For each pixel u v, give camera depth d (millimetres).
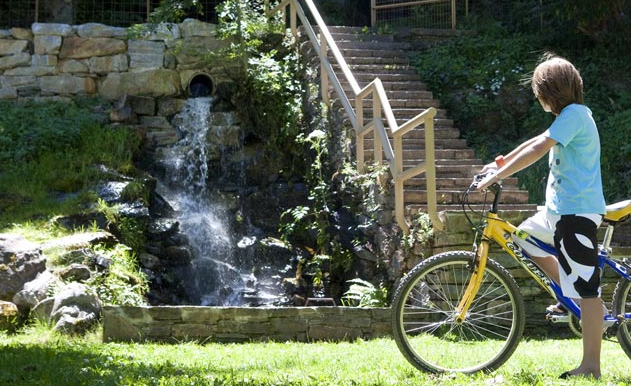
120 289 8969
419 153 11188
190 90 15023
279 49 14734
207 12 18672
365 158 11156
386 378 4883
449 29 15477
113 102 14539
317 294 10953
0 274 8266
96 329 7703
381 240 10188
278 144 13703
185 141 14070
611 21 14336
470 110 13695
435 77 14031
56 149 12781
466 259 5125
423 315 7555
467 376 4910
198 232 12219
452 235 8898
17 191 11547
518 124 13805
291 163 13516
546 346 7168
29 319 8039
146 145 13805
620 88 13766
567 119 4828
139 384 4598
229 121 14242
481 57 14750
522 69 14117
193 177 13703
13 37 14695
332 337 7840
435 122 12359
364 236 10773
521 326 5082
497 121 13695
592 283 4805
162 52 14797
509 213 8945
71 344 7008
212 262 11734
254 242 12023
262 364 5820
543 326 8562
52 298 8031
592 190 4820
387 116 9914
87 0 17953
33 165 12273
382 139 10164
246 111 14250
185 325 7641
